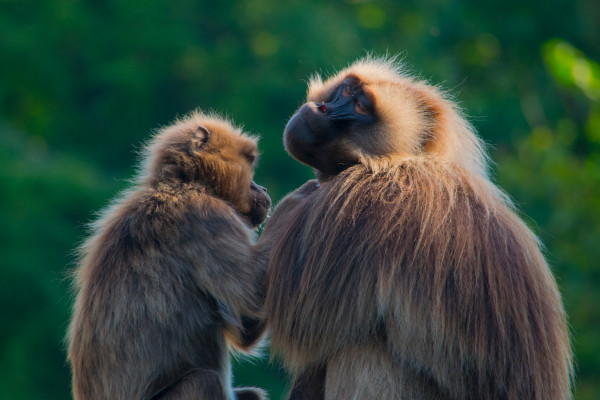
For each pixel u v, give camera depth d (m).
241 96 34.88
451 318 8.73
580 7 43.31
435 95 10.82
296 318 9.27
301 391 9.57
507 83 41.31
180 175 11.01
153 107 38.50
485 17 42.78
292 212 9.89
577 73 32.84
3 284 29.62
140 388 9.96
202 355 10.20
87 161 36.69
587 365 30.75
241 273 10.09
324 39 36.22
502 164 35.75
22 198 30.88
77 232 31.86
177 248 10.22
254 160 11.66
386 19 41.31
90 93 40.66
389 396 8.84
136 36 38.50
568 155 38.03
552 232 33.81
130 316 10.06
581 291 32.34
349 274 9.00
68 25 39.38
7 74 39.03
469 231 8.99
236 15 38.50
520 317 8.87
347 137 10.27
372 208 9.16
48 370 30.47
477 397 8.80
